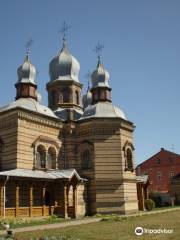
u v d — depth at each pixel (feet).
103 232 79.51
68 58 173.58
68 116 153.38
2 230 88.48
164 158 297.53
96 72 167.22
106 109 155.43
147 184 176.24
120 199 141.18
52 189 128.88
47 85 174.09
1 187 108.37
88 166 147.43
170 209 174.29
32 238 69.67
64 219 120.37
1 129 133.80
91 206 141.08
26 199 125.08
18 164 126.62
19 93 152.05
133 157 154.92
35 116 137.28
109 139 146.92
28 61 157.17
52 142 143.84
